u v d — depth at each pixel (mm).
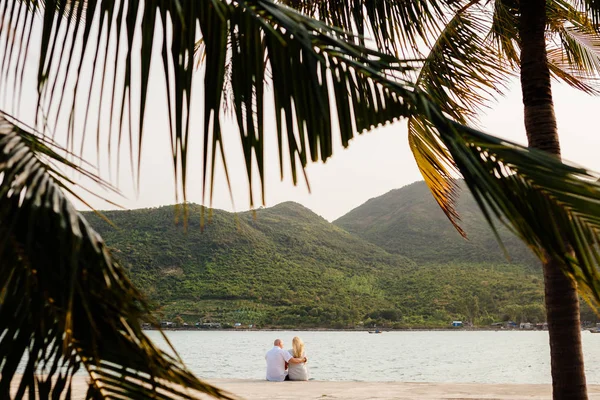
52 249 1220
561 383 4059
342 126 1528
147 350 1263
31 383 1256
